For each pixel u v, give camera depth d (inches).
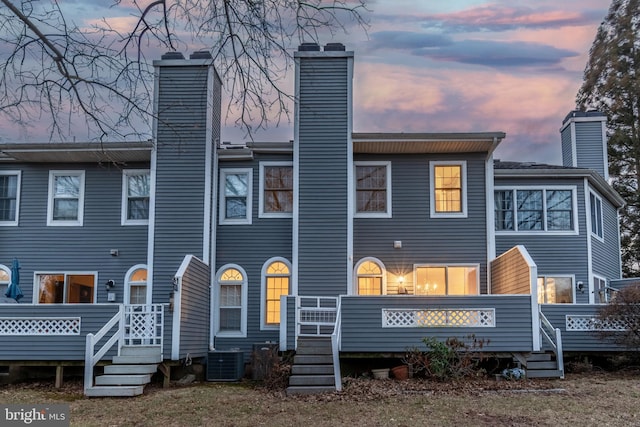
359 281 717.9
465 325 578.9
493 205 722.2
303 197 696.4
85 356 553.0
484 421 413.1
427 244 719.1
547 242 791.7
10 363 575.8
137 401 494.3
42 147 695.1
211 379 616.4
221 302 725.3
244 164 747.4
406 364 588.7
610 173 1364.4
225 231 735.7
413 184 732.0
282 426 407.2
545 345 628.7
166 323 583.2
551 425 402.6
